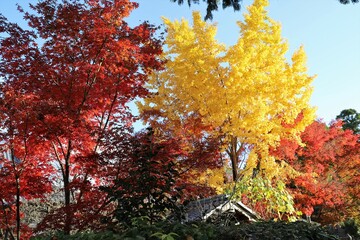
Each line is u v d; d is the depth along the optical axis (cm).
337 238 612
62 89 876
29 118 747
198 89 1476
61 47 856
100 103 943
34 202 1326
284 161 1702
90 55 871
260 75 1486
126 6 861
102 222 728
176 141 853
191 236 500
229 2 778
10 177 793
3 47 834
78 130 805
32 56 845
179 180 836
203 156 848
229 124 1446
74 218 759
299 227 608
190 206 964
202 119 1416
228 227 591
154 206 727
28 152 838
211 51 1556
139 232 493
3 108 711
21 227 913
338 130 1992
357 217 2003
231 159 1565
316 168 1759
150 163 743
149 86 1580
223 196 1102
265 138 1505
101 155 782
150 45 917
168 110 1502
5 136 742
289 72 1598
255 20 1536
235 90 1434
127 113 989
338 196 1780
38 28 851
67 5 855
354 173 1936
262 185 1214
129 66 902
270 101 1559
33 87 855
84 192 832
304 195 1656
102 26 843
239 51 1440
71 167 934
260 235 557
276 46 1575
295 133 1631
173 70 1557
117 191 739
